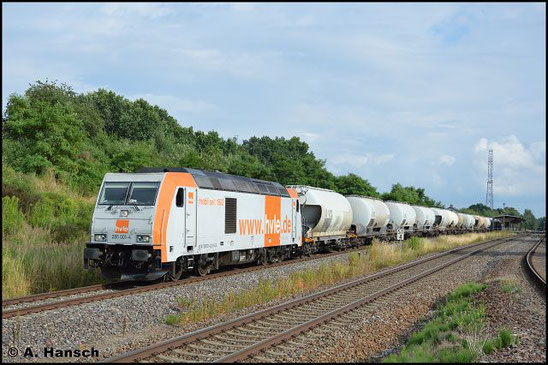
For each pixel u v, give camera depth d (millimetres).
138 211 16562
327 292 16000
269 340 9789
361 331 11477
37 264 16875
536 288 18203
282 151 106500
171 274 17406
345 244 35656
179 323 11812
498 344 10125
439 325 11773
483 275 23609
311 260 26906
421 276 21422
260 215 23141
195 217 18062
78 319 11336
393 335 11789
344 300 15250
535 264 28422
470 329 11195
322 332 11039
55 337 10195
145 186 17078
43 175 35812
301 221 28016
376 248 28812
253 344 9555
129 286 16641
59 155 38500
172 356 9039
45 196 30828
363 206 37906
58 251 18828
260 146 106750
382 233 42344
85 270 17938
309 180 58844
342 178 63344
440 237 50312
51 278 16812
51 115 39375
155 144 69250
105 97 72688
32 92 54312
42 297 13906
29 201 29172
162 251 16406
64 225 26422
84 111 57781
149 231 16328
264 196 23562
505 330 10625
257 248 23531
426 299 16391
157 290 15609
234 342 10117
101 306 12617
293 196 26969
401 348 10391
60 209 30469
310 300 14719
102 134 59375
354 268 22453
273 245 24391
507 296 15586
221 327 10812
